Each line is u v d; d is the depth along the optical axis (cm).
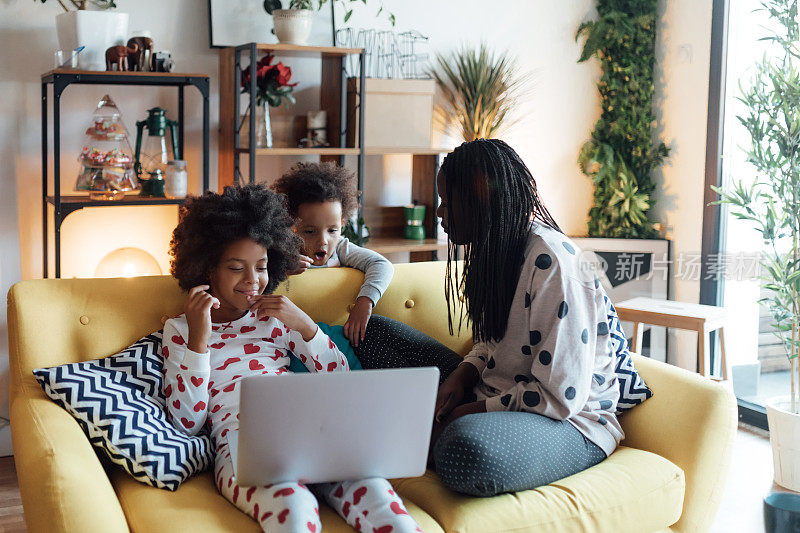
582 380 177
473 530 157
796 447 275
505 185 183
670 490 179
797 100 296
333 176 240
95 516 140
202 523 148
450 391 195
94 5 284
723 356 317
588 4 378
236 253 190
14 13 285
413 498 172
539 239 182
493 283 186
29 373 183
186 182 286
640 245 378
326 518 160
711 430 187
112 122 277
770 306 320
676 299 379
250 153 288
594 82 384
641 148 386
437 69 352
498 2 360
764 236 314
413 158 351
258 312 193
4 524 247
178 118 312
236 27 314
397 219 352
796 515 150
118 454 164
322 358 198
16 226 294
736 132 349
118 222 311
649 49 380
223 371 191
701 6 358
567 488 170
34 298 189
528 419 174
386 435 155
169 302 201
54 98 262
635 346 334
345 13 333
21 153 292
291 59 327
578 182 388
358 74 338
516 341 187
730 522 252
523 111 372
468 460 161
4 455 302
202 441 176
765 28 332
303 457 152
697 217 366
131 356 185
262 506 150
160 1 304
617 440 192
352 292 221
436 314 228
